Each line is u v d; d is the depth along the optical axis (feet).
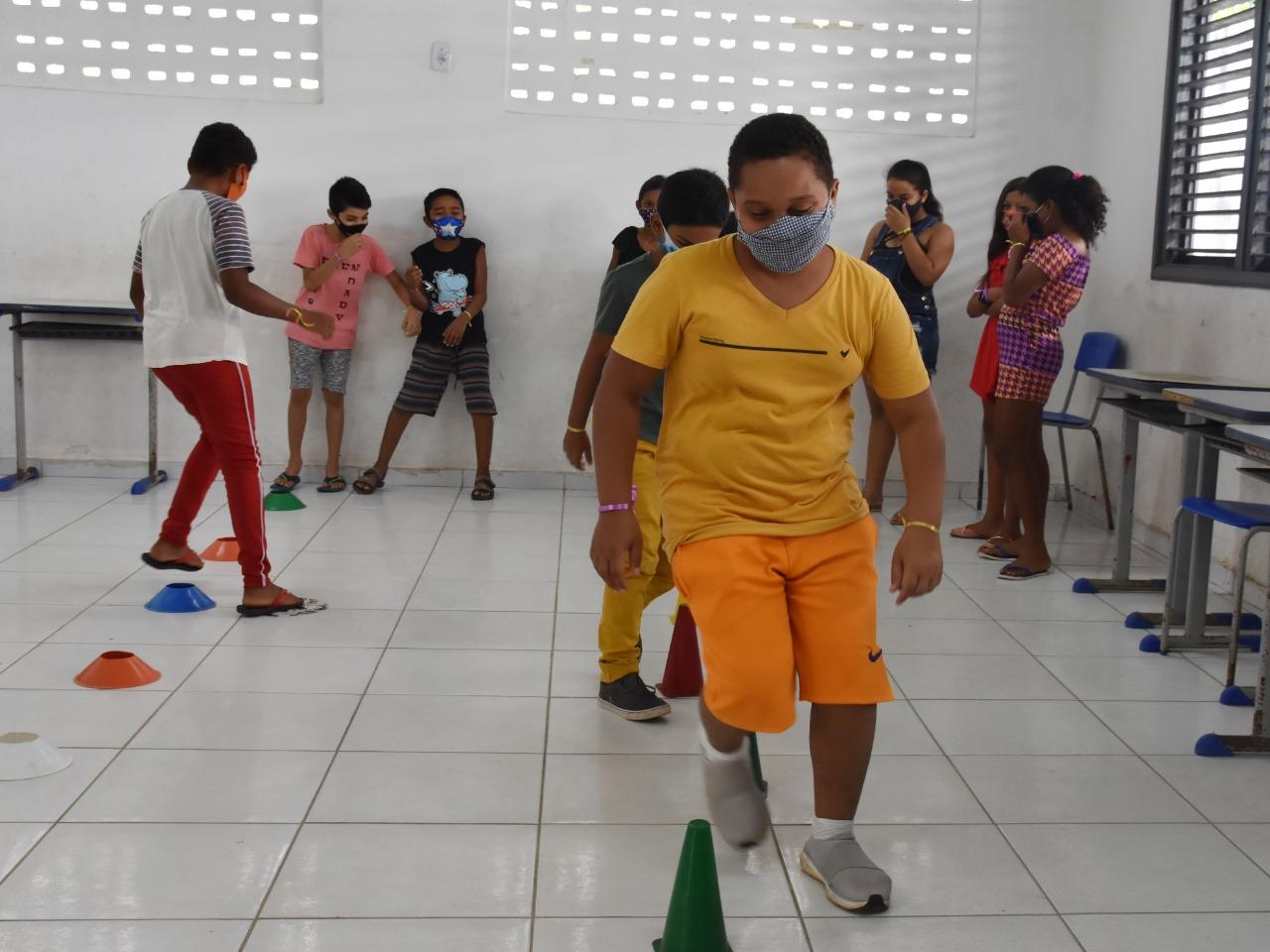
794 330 6.85
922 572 7.14
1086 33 19.03
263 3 18.43
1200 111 16.37
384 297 19.11
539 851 8.11
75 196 18.65
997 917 7.45
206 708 10.33
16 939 6.90
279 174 18.74
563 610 13.41
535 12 18.60
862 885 7.41
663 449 7.34
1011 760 9.77
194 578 14.15
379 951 6.91
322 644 12.05
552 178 18.94
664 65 18.78
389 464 19.62
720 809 7.61
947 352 19.63
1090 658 12.26
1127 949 7.14
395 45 18.56
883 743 10.05
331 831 8.28
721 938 6.83
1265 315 14.26
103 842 8.03
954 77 19.02
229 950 6.87
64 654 11.50
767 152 6.46
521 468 19.72
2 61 18.35
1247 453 10.78
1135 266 17.83
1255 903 7.68
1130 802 9.05
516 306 19.25
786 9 18.72
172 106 18.51
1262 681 10.09
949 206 19.25
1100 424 18.58
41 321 18.69
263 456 19.48
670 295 6.93
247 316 19.04
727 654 7.07
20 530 16.05
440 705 10.58
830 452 7.13
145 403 19.26
